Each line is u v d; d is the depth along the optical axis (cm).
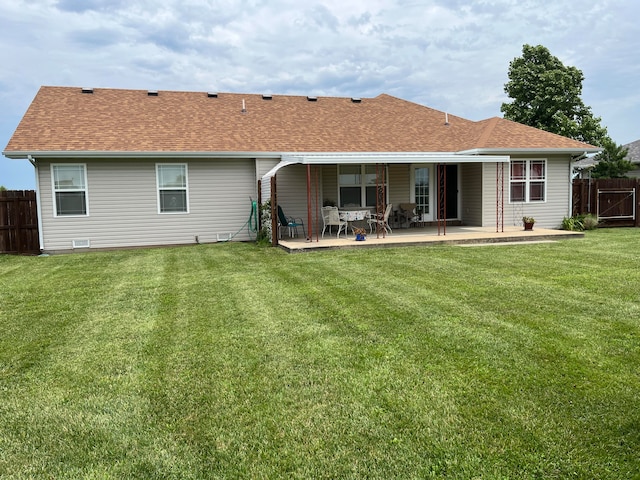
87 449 299
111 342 488
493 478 261
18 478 272
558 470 266
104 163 1269
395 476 265
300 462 281
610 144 2412
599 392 350
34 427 325
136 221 1308
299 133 1523
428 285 698
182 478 269
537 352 427
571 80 2927
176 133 1388
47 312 611
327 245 1122
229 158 1375
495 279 729
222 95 1723
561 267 819
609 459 275
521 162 1509
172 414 338
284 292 684
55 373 412
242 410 341
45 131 1266
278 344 468
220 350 457
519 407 333
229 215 1391
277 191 1429
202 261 1006
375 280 744
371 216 1444
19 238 1252
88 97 1523
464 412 329
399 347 450
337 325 521
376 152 1445
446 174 1617
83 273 895
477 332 483
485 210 1502
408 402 345
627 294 617
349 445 296
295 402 350
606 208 1655
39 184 1226
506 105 3088
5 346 483
